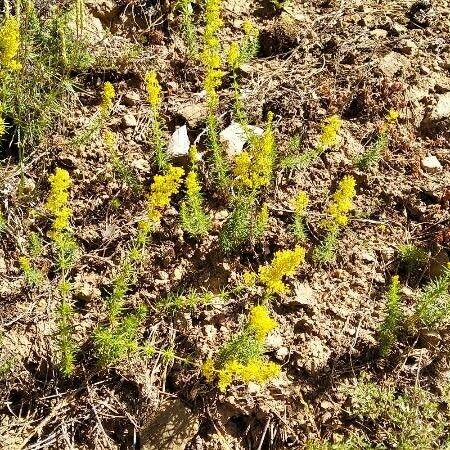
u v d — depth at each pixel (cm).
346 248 49
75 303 45
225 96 57
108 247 48
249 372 37
